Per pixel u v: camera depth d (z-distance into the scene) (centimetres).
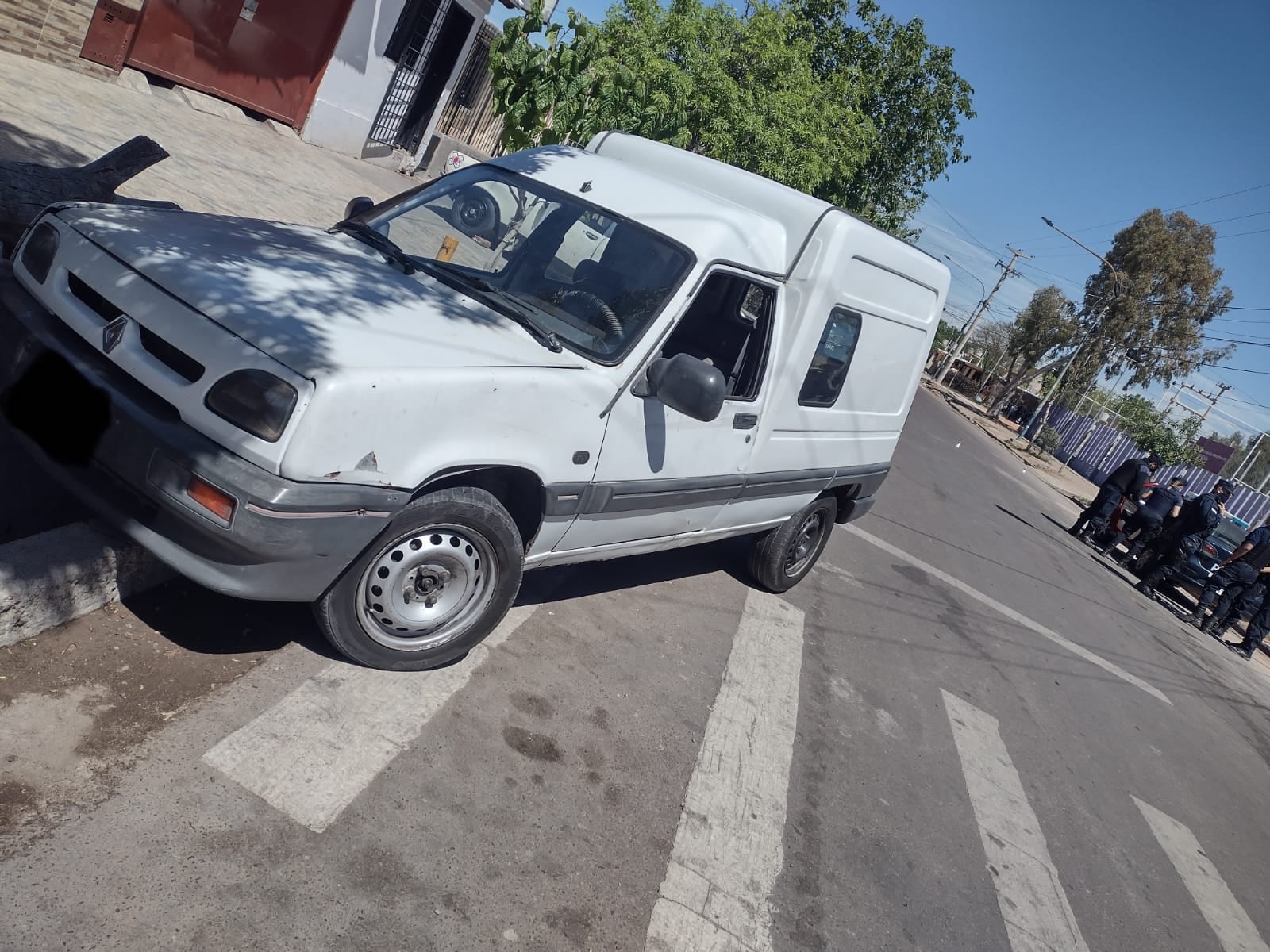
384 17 1483
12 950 232
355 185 1343
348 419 320
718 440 501
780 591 707
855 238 542
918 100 2908
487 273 445
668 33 1248
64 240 362
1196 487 3475
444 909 303
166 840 281
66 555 344
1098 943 466
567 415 396
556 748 411
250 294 344
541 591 543
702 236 462
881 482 730
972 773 580
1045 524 1922
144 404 324
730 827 417
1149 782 711
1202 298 4950
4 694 308
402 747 364
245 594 329
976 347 9462
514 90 844
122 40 1113
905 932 404
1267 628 1478
